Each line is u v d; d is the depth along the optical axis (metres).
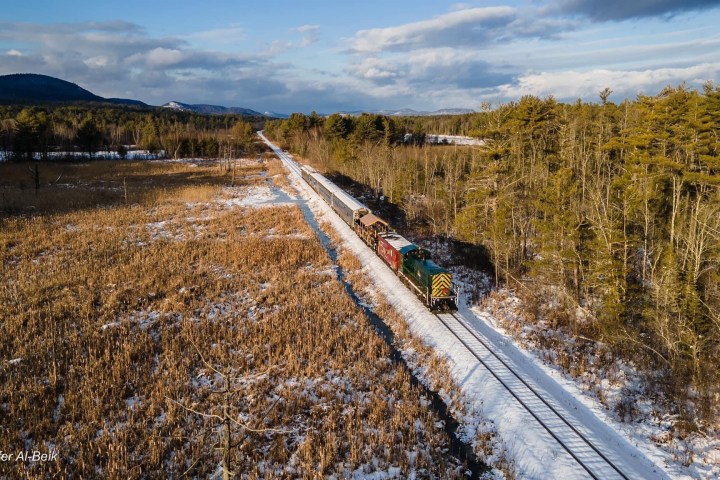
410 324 27.67
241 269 35.78
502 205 34.59
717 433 17.50
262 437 17.17
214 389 20.02
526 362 23.30
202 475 15.02
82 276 32.38
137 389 19.56
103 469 15.02
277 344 23.92
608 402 19.94
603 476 15.42
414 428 17.88
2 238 40.75
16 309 26.45
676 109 37.31
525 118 47.06
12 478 14.16
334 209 56.81
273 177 88.38
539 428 17.89
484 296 31.25
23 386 18.69
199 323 26.34
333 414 18.45
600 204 28.00
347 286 34.38
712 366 19.95
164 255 37.91
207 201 63.44
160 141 128.75
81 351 22.31
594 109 62.44
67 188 68.19
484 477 15.92
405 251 32.62
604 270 24.44
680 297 21.97
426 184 56.47
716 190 33.78
